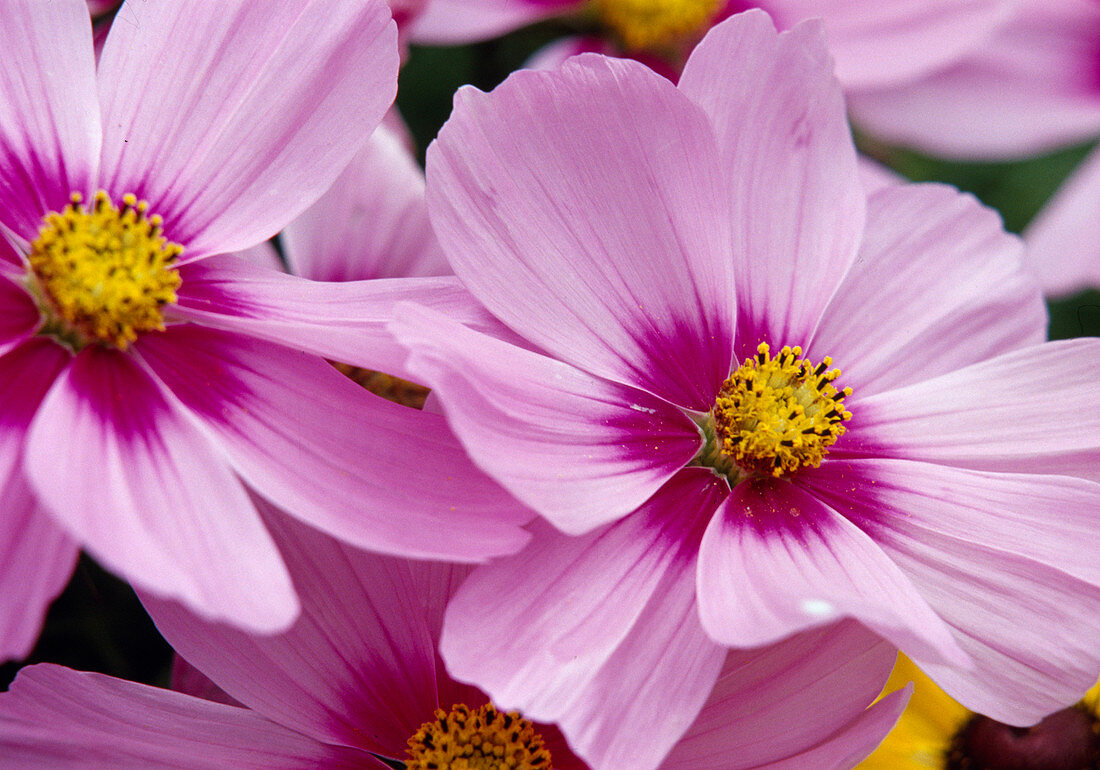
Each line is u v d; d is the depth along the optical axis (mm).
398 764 335
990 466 336
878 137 417
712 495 332
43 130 324
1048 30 428
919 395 342
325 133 327
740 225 343
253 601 296
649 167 331
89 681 317
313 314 323
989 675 322
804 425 335
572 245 329
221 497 306
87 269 317
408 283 328
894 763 367
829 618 299
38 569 297
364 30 327
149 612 320
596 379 328
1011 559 327
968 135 418
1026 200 438
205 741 320
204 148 328
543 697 306
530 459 314
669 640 316
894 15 409
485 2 398
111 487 300
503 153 325
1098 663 321
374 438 317
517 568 315
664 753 307
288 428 316
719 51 337
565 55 410
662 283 334
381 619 327
